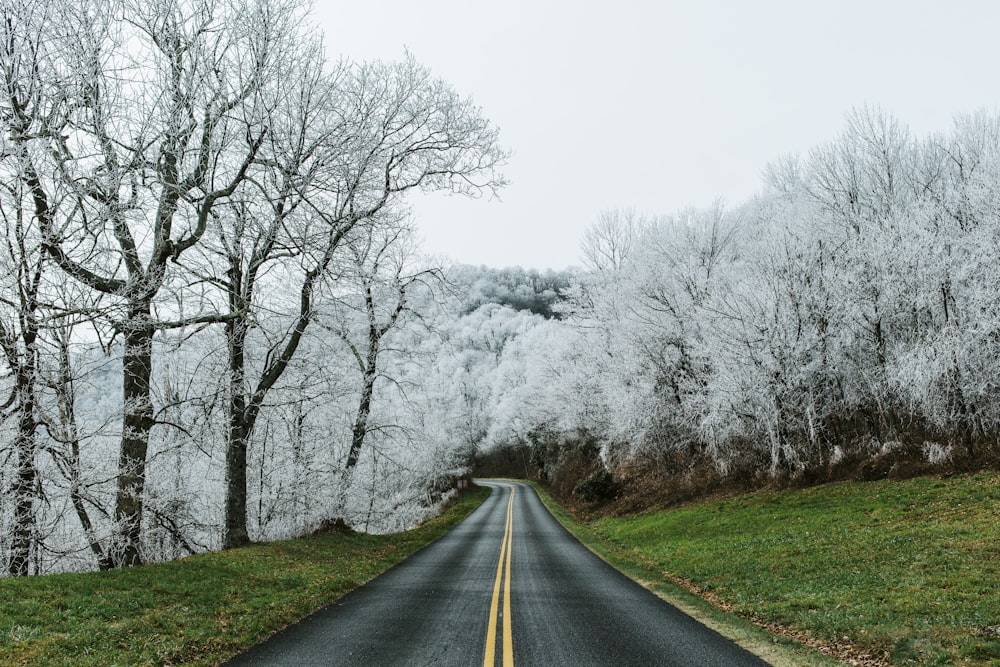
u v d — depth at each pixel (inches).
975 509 600.4
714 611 407.8
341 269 718.5
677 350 1216.8
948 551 483.8
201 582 438.9
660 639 321.7
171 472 721.6
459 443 2522.1
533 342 3486.7
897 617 347.9
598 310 1493.6
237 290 641.6
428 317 963.3
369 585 519.8
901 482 791.7
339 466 915.4
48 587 358.9
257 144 599.5
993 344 805.2
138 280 477.4
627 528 1030.4
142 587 398.3
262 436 853.2
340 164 666.8
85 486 466.9
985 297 801.6
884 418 949.2
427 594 468.8
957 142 1136.2
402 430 1009.5
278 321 753.0
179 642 299.3
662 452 1273.4
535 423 2456.9
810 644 328.5
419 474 1464.1
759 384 984.3
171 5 552.7
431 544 915.4
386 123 754.8
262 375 712.4
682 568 603.8
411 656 285.0
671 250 1293.1
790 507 821.9
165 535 674.2
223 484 872.9
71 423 477.7
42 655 259.6
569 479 1953.7
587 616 381.4
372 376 932.6
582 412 1691.7
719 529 800.9
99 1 478.6
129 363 500.1
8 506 433.4
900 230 911.0
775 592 453.7
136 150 491.8
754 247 1133.1
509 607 411.5
